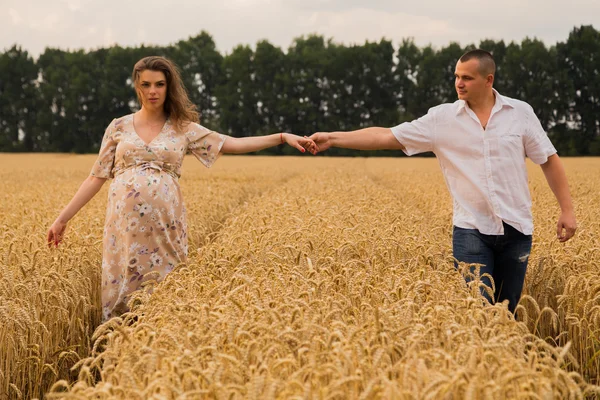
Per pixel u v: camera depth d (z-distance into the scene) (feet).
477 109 17.31
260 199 44.04
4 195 51.96
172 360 10.39
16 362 14.61
